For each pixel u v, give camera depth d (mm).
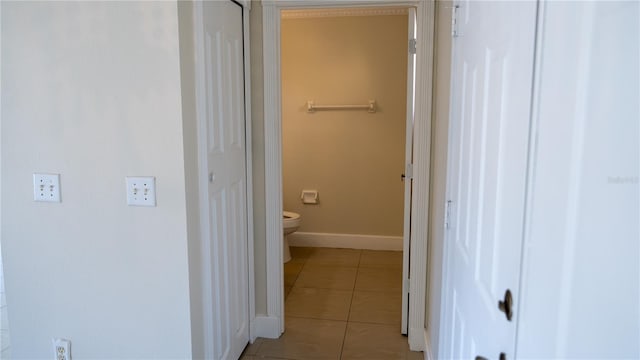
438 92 2146
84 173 1655
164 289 1678
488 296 986
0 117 1673
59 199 1683
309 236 4355
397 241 4230
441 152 1941
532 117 730
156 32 1546
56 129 1648
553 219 660
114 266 1694
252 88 2367
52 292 1752
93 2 1567
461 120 1375
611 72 529
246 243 2410
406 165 2465
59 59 1611
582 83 579
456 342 1414
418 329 2426
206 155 1769
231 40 2090
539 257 708
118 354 1748
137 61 1569
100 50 1584
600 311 560
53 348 1785
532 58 726
